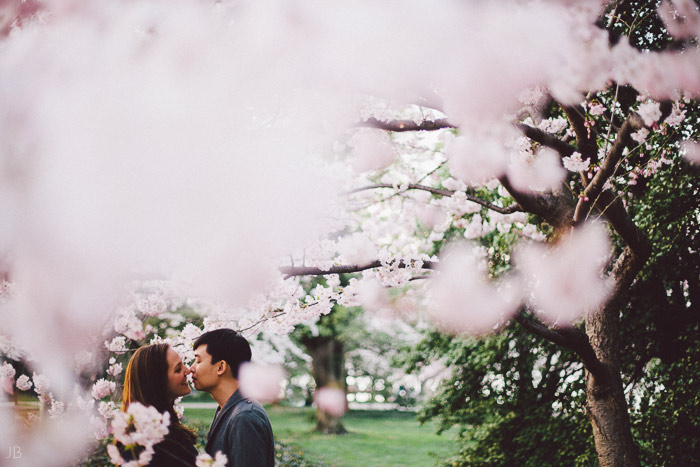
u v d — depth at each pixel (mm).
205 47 1135
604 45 1634
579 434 6516
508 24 1200
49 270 972
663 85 1751
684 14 1860
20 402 2773
